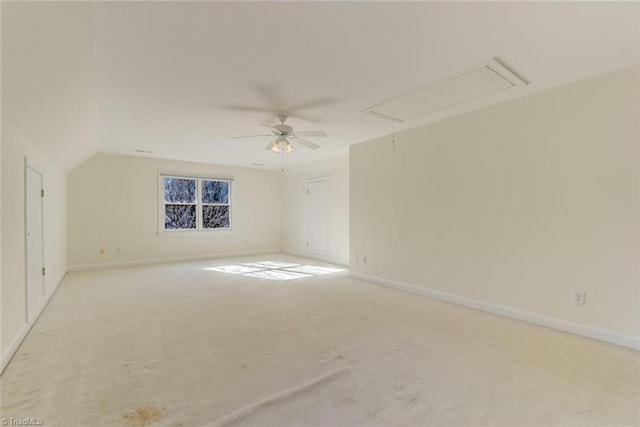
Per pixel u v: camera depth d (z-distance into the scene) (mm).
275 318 3211
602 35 2086
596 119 2701
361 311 3447
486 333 2828
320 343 2607
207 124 4031
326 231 7004
